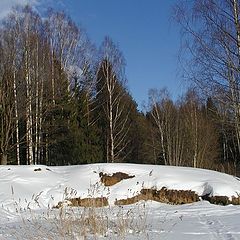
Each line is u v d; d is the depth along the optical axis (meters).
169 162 42.19
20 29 28.08
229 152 46.47
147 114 53.03
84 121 31.03
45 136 30.83
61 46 31.61
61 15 32.19
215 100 16.47
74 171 17.97
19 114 26.59
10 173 17.41
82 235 7.48
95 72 33.94
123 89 34.44
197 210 13.88
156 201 16.84
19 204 14.89
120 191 16.80
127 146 41.84
